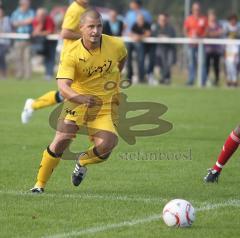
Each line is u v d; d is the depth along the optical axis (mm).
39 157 29547
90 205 20984
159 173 26344
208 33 62125
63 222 18984
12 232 17969
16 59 66312
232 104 50000
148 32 62281
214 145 33000
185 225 18359
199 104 49594
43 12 64875
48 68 66125
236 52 62125
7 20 66500
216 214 19922
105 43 22188
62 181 24734
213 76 69875
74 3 32812
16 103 48938
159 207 20797
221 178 25531
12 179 25000
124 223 18859
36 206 20797
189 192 23062
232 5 87375
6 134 36000
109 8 94188
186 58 68688
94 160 22531
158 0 90562
